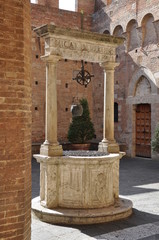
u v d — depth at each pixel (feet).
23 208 13.12
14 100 12.98
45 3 64.08
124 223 22.62
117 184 26.55
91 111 68.80
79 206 23.91
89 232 20.85
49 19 63.36
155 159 54.44
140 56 56.75
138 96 57.47
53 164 24.04
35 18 61.77
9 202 12.84
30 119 14.34
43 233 20.65
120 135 61.93
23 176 13.16
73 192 24.02
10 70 12.89
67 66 65.62
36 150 59.31
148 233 20.70
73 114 27.40
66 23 65.41
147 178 40.09
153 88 53.93
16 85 13.03
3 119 12.74
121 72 61.57
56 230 21.22
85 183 23.94
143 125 57.57
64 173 24.21
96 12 67.67
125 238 19.84
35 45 61.98
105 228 21.61
